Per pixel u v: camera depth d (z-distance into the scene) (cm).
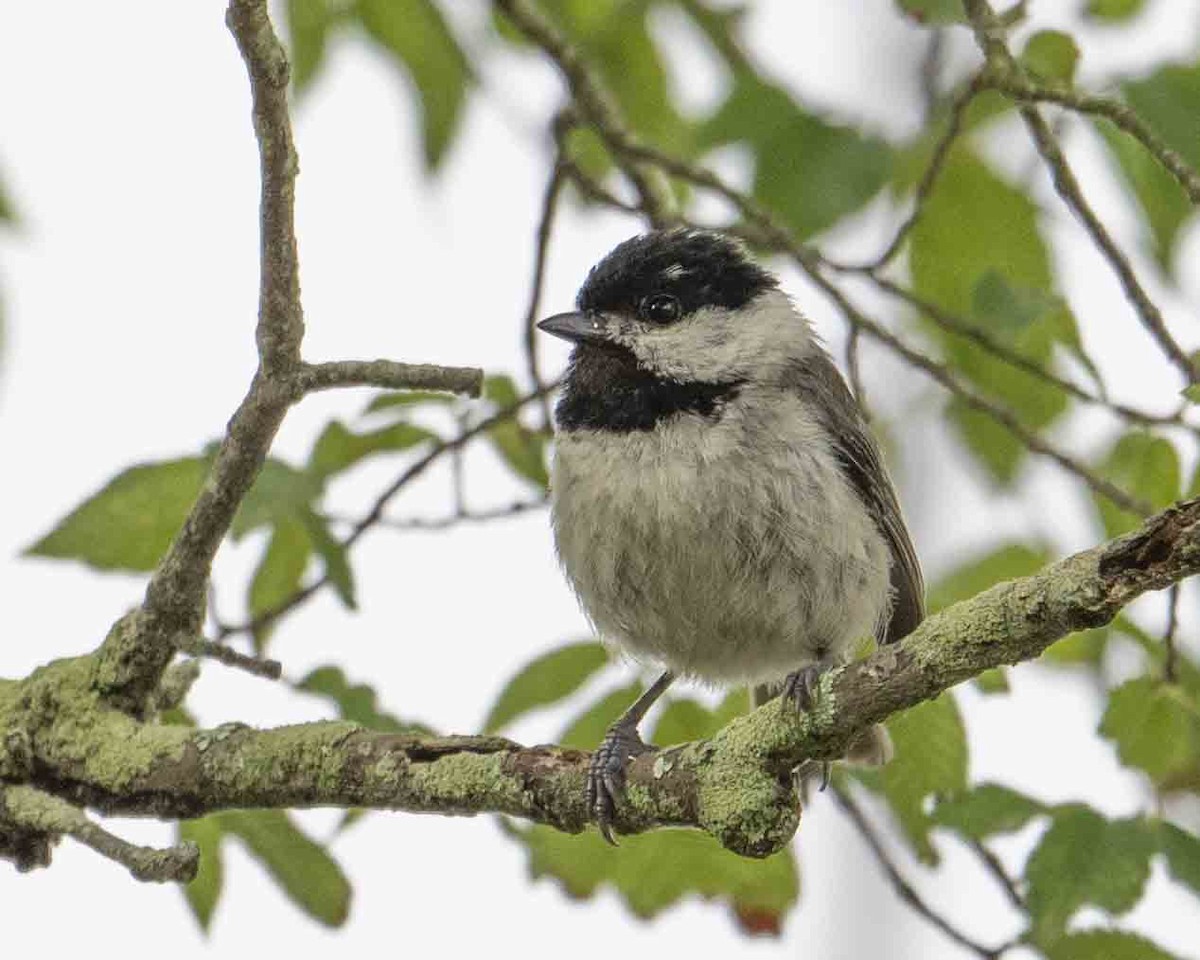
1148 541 642
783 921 1028
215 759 858
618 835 832
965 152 1112
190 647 888
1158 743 952
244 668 898
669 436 1026
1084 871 857
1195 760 952
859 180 1059
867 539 1073
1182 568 638
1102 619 655
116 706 898
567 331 1077
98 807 877
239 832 912
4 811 817
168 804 866
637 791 788
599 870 1027
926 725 994
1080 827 867
